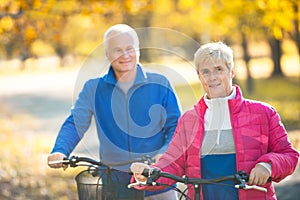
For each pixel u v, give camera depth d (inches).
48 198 645.3
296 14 762.2
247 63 1941.4
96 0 761.0
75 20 1768.0
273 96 1793.8
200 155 280.1
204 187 276.4
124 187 298.2
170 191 337.4
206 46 279.3
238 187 250.4
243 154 275.6
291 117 1311.5
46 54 3764.8
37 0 709.3
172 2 1753.2
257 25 1344.7
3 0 738.8
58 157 308.2
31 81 2999.5
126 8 784.3
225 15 887.7
